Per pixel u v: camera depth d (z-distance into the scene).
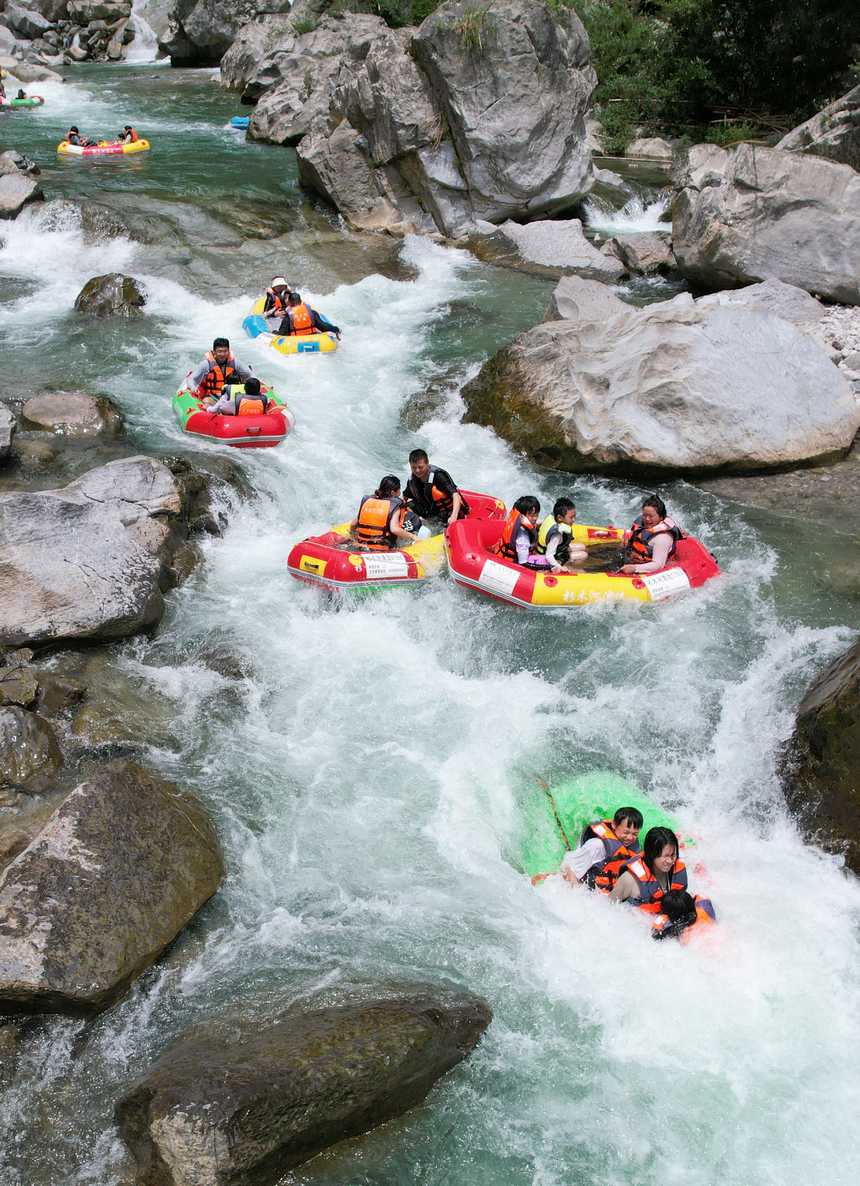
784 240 14.90
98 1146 4.79
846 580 9.07
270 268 16.30
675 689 8.00
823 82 23.95
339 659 8.34
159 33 39.19
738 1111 5.13
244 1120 4.50
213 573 9.26
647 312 11.80
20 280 15.36
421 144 17.83
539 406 11.45
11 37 37.84
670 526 9.11
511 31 17.02
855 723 6.63
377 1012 5.20
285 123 23.97
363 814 6.84
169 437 11.16
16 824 6.35
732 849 6.81
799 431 10.93
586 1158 4.92
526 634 8.62
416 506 10.01
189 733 7.39
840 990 5.78
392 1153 4.89
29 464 10.21
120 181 19.59
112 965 5.43
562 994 5.69
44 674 7.46
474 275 16.86
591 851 6.30
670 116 25.83
